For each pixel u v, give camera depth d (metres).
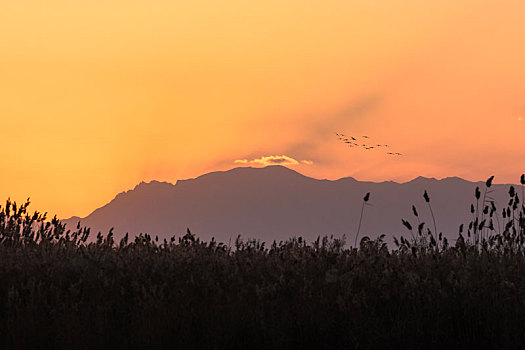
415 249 33.97
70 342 25.03
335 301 27.19
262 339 25.31
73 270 34.44
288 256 36.22
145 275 32.41
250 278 32.19
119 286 30.92
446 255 35.41
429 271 31.22
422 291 28.00
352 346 24.69
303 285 29.88
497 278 29.28
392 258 35.34
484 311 26.11
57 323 25.84
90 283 31.11
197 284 30.39
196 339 25.83
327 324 25.38
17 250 40.59
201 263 36.38
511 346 24.45
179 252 39.62
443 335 25.25
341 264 33.84
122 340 25.84
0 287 30.55
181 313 26.61
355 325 25.09
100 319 26.30
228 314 26.44
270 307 26.81
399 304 27.52
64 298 28.75
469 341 25.08
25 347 25.39
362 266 32.56
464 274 29.09
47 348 25.47
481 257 34.91
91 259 37.19
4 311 27.75
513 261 34.06
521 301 26.28
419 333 25.11
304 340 25.17
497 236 36.75
